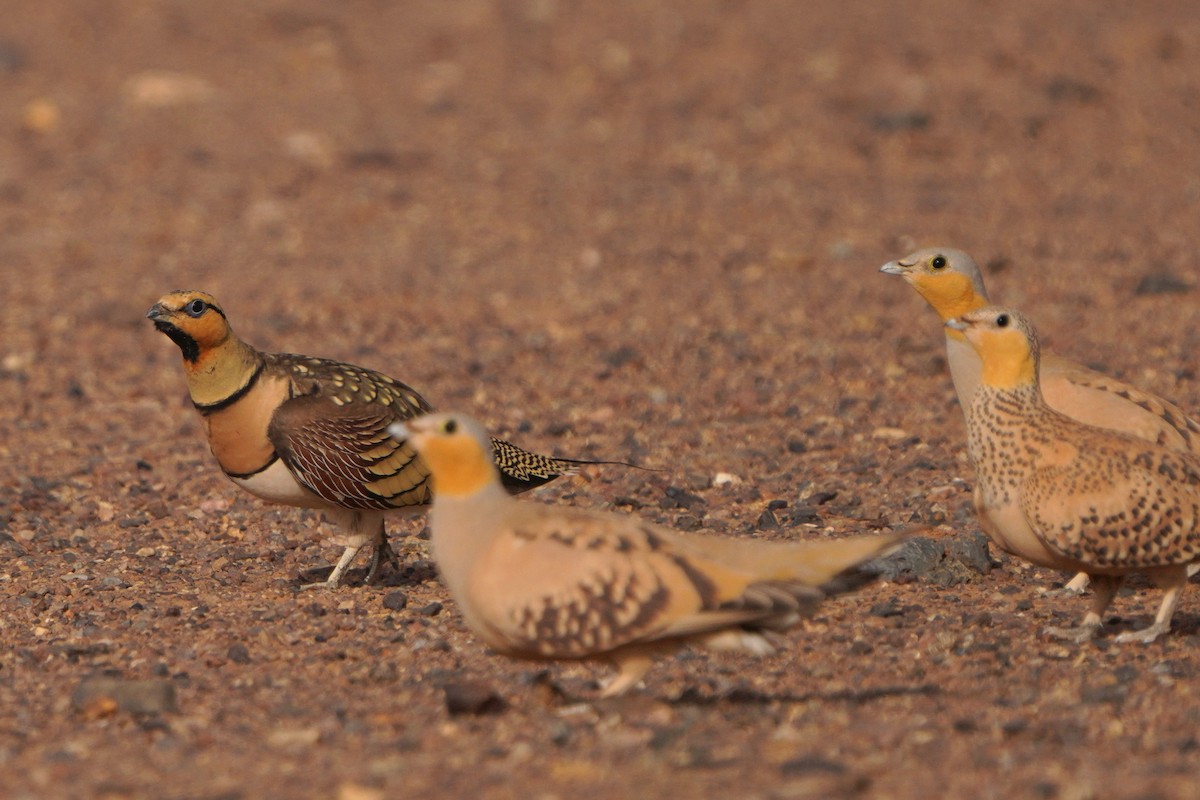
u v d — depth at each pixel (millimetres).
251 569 11625
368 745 7711
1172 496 8641
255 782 7203
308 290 20500
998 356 8961
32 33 35438
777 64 30844
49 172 26375
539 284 20562
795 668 8938
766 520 12055
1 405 16547
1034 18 32938
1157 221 22141
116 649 9656
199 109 29781
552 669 9055
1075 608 10078
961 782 6895
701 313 19031
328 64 32688
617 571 7484
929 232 22078
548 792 6852
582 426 15273
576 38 33562
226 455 10898
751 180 24984
